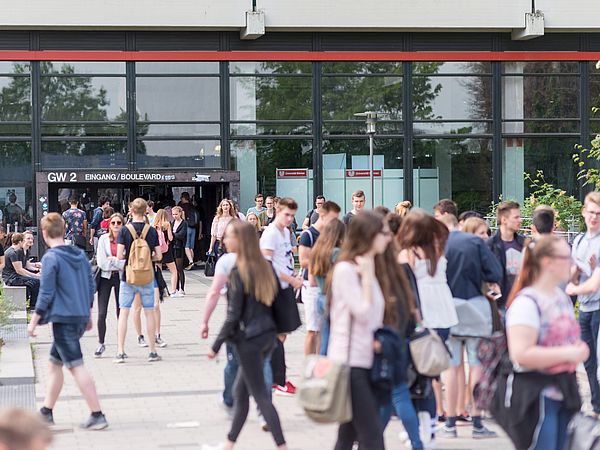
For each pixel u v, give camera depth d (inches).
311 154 2539.4
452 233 776.3
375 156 2564.0
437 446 719.1
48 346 1217.4
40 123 2431.1
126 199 2493.8
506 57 2588.6
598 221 790.5
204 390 949.8
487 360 532.1
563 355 494.0
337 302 555.2
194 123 2491.4
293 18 2456.9
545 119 2608.3
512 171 2605.8
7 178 2426.2
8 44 2416.3
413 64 2566.4
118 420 820.6
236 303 652.7
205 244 2529.5
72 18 2380.7
